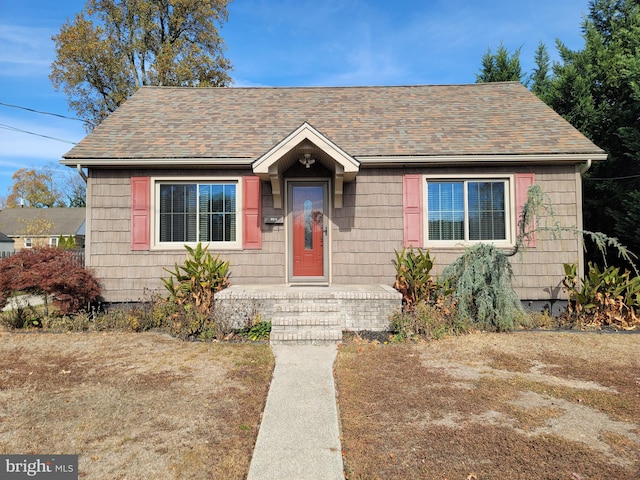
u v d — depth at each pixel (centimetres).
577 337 656
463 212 874
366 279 868
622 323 728
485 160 825
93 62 2161
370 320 696
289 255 886
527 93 1102
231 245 872
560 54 1444
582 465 287
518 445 314
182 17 2252
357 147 861
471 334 671
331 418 366
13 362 532
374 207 874
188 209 877
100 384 450
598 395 417
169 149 855
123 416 369
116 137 895
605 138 1229
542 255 848
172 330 687
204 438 329
